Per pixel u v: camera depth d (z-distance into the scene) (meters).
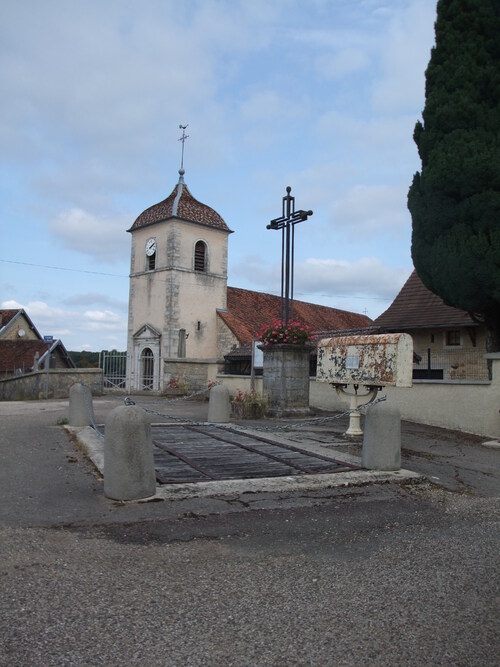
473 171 13.45
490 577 4.20
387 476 7.16
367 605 3.69
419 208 14.93
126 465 5.86
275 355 13.74
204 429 11.20
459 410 11.97
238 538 4.94
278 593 3.84
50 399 20.97
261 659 3.01
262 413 13.57
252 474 7.18
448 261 13.95
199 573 4.15
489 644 3.22
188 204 39.91
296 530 5.20
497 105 13.85
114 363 29.67
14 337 50.84
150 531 5.02
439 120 14.23
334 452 8.75
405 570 4.31
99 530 5.00
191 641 3.18
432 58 14.75
